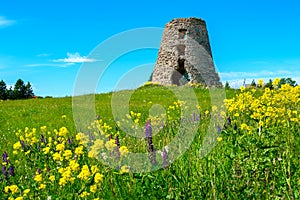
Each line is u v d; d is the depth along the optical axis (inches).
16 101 1311.5
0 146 422.0
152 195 183.5
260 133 255.8
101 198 191.5
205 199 179.0
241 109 371.9
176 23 1512.1
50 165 260.8
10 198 196.7
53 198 195.0
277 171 191.6
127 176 195.0
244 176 190.9
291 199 167.2
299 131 273.1
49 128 550.9
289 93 381.7
